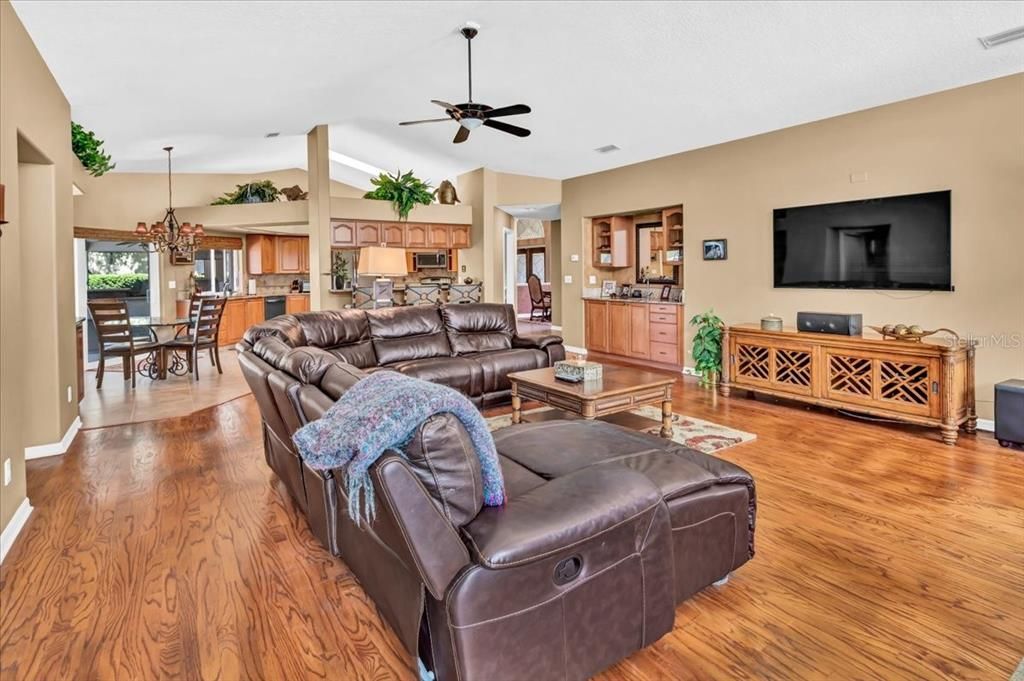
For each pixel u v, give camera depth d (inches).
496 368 189.6
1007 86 154.7
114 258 335.3
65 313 157.0
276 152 324.8
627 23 147.2
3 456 97.5
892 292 181.0
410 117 250.7
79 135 203.2
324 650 68.5
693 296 247.8
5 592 81.3
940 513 105.9
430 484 55.7
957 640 69.5
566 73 181.8
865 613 75.4
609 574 62.7
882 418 173.2
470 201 339.0
